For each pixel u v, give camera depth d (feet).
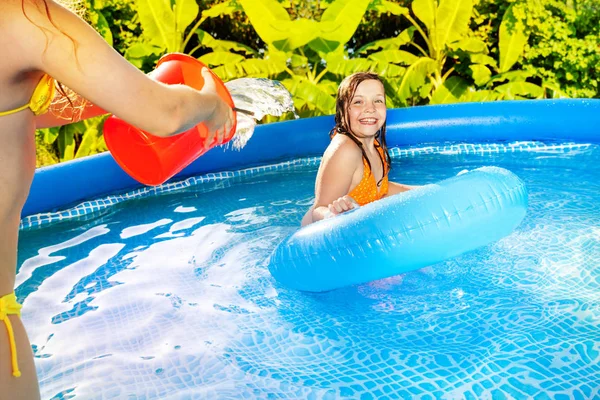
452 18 21.97
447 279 8.36
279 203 12.60
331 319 7.52
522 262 8.68
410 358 6.52
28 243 11.07
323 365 6.51
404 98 21.80
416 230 7.43
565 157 14.97
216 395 6.06
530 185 12.55
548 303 7.47
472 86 23.54
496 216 7.57
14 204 3.97
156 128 3.96
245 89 5.82
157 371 6.56
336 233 7.86
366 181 9.72
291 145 17.06
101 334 7.41
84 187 13.75
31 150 4.06
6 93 3.76
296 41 21.07
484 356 6.45
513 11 22.16
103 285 8.86
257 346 6.98
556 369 6.13
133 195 14.10
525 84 22.81
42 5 3.62
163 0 20.49
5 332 3.85
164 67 6.11
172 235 10.92
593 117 16.33
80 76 3.65
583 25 22.61
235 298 8.21
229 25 23.63
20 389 3.92
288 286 8.43
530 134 17.10
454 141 17.49
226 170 15.84
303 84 21.27
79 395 6.17
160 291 8.54
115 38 21.34
